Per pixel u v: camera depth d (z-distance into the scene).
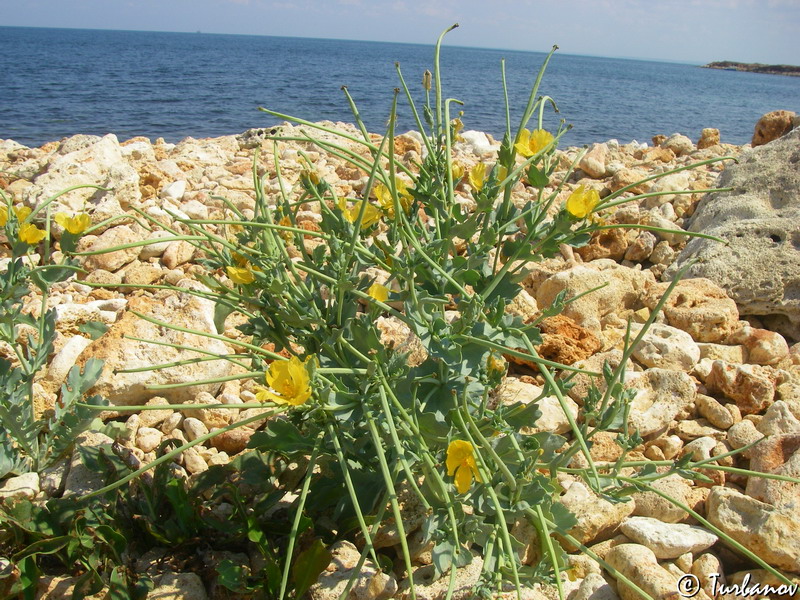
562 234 0.85
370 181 0.74
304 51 54.72
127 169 1.96
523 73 26.98
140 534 0.89
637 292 1.52
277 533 0.88
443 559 0.71
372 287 0.81
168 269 1.67
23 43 44.84
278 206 0.97
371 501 0.86
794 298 1.51
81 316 1.40
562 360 1.28
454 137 0.94
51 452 1.00
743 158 1.91
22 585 0.79
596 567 0.87
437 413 0.78
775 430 1.11
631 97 17.25
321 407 0.76
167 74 15.91
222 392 1.24
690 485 1.02
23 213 0.96
